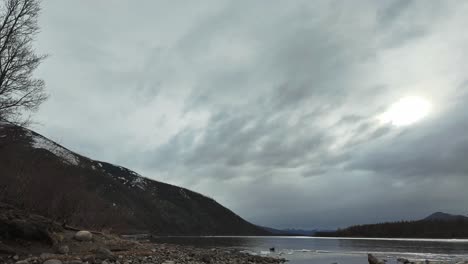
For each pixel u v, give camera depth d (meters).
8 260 18.22
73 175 44.66
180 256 30.98
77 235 25.72
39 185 33.59
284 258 49.06
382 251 72.56
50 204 34.19
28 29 23.86
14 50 22.62
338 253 65.56
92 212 48.19
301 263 41.75
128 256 24.92
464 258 50.31
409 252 67.94
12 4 23.12
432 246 96.62
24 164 32.72
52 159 40.16
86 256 21.33
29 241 21.19
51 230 24.34
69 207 35.81
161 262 24.05
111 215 55.50
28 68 23.41
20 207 29.83
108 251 23.36
